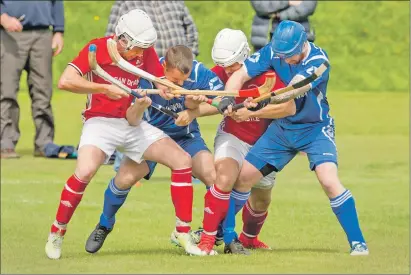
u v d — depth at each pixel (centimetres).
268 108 1908
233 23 6294
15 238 2245
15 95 3691
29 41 3684
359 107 5272
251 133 1995
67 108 5119
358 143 4106
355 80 6016
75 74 1905
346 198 1906
